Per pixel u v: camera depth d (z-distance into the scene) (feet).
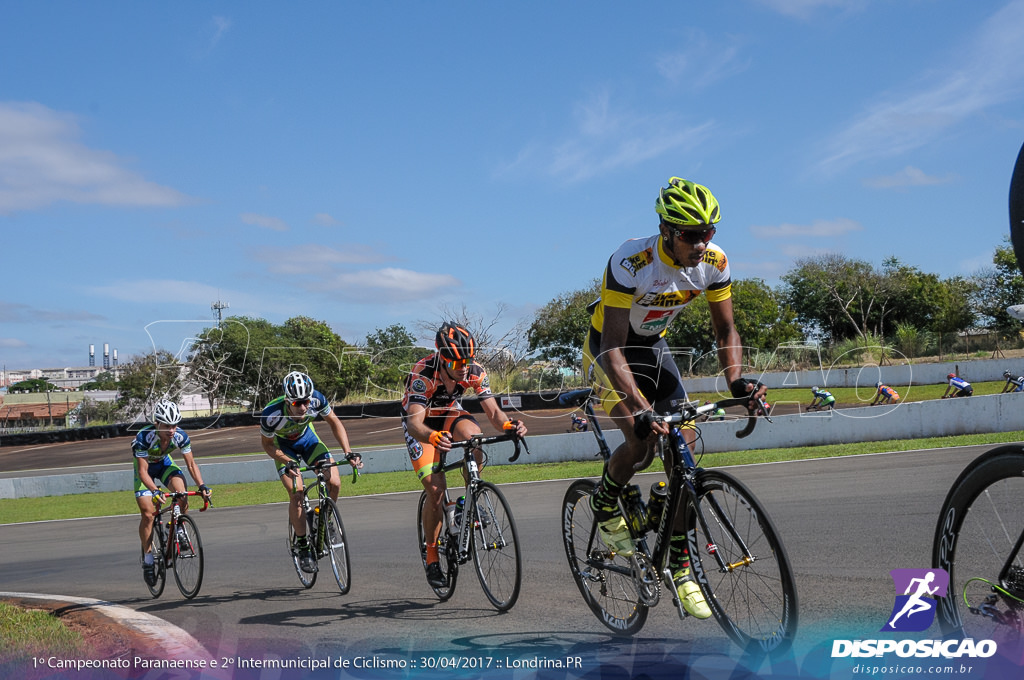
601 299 10.66
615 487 10.31
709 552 9.11
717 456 40.32
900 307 119.03
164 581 17.25
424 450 14.82
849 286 119.34
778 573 8.32
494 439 13.17
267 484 45.29
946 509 7.49
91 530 32.65
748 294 101.71
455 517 14.20
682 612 9.74
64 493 50.72
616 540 10.32
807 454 37.29
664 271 9.73
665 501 9.72
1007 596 6.84
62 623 13.41
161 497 17.06
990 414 41.29
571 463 42.57
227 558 21.71
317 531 16.52
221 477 47.67
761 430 42.75
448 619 12.85
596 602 11.59
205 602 15.88
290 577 18.15
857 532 17.21
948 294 113.91
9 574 22.34
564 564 16.51
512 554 12.92
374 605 14.40
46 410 140.56
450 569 14.20
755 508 8.41
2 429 121.29
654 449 9.71
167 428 17.04
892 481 25.31
